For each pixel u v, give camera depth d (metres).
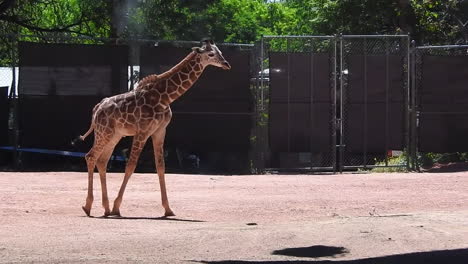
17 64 20.69
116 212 12.12
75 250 8.79
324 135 19.34
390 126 19.67
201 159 20.42
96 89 19.02
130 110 12.16
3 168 19.12
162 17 26.38
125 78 19.02
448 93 19.89
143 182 16.62
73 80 18.98
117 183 16.44
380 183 16.84
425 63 19.83
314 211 12.73
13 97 18.95
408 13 27.30
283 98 19.19
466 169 19.78
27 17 25.48
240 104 19.23
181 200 13.96
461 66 19.91
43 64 18.94
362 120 19.53
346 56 19.72
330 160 20.00
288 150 19.22
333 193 15.15
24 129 18.98
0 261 8.05
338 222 10.80
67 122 19.00
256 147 19.38
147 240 9.46
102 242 9.30
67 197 14.05
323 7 29.06
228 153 19.86
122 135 12.31
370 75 19.55
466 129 19.97
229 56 19.20
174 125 19.09
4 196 13.79
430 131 19.88
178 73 12.43
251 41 38.97
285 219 11.85
